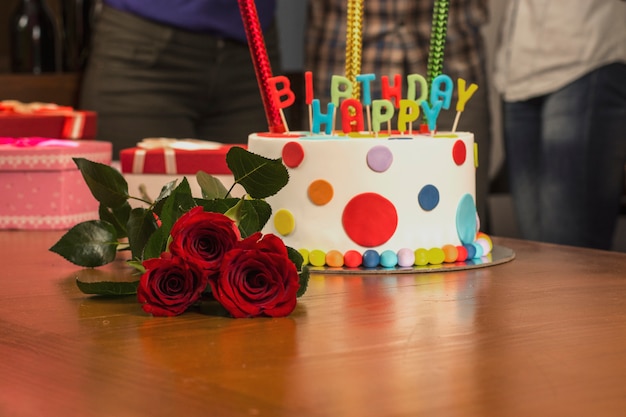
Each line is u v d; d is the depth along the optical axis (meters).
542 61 2.80
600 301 1.33
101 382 1.09
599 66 2.70
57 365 1.13
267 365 1.12
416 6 2.48
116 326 1.24
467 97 1.59
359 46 1.62
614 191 2.80
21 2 2.59
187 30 2.58
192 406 1.04
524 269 1.50
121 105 2.58
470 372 1.10
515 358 1.14
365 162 1.49
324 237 1.50
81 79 2.66
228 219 1.26
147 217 1.34
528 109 2.93
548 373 1.10
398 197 1.50
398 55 2.50
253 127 2.76
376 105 1.54
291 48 3.58
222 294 1.26
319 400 1.05
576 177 2.79
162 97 2.60
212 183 1.36
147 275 1.27
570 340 1.19
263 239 1.27
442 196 1.52
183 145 1.86
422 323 1.25
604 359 1.14
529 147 2.96
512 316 1.27
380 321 1.25
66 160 1.84
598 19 2.68
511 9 2.99
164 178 1.81
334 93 1.58
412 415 1.02
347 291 1.38
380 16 2.50
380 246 1.50
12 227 1.84
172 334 1.21
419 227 1.51
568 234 2.86
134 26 2.55
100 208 1.40
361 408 1.03
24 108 2.14
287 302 1.26
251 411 1.03
